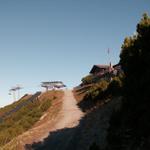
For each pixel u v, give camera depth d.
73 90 92.81
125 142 19.22
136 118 17.61
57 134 37.72
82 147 29.66
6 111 87.69
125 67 19.45
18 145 36.22
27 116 54.84
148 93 17.03
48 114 54.44
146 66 17.97
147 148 17.09
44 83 123.19
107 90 43.47
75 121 42.62
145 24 19.53
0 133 44.66
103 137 28.45
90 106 49.41
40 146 34.50
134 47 19.42
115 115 20.09
